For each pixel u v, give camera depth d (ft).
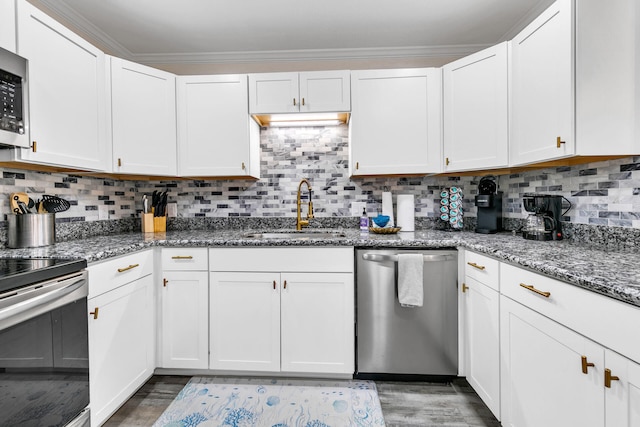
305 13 6.55
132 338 5.43
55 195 6.07
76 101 5.38
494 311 4.71
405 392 5.73
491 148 6.10
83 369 4.17
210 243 5.98
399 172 7.06
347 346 5.95
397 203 7.68
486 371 4.94
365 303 5.91
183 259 6.09
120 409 5.28
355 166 7.13
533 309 3.80
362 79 7.08
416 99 6.99
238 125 7.22
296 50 8.09
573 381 3.15
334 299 5.96
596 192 5.09
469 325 5.56
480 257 5.12
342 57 8.18
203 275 6.07
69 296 3.90
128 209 8.17
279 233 7.77
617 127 4.33
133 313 5.46
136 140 6.58
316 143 8.29
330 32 7.28
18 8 4.38
